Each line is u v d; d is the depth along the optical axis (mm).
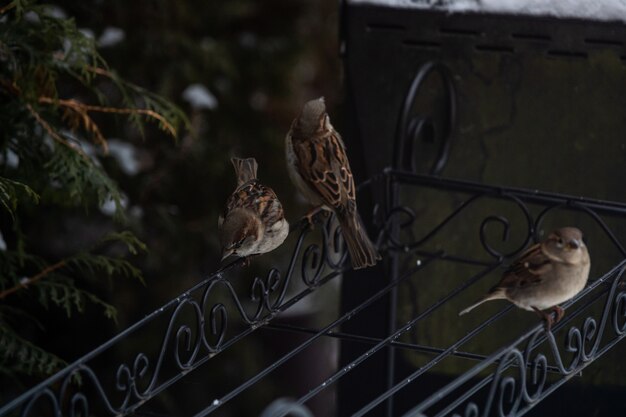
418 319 9742
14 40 10867
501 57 11703
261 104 16844
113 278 14766
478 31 11734
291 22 17094
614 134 11453
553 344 8508
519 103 11719
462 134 11906
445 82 11820
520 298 8594
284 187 16203
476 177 11906
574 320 11586
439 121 11977
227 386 16094
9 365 11680
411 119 11945
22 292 11703
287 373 17703
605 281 9492
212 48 15594
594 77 11461
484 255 11992
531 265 8523
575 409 11664
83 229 14164
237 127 16109
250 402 16328
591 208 10180
